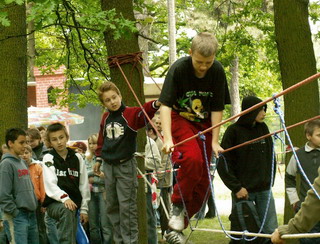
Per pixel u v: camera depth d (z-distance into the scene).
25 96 8.20
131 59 7.38
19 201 6.96
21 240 6.94
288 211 7.88
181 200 5.30
